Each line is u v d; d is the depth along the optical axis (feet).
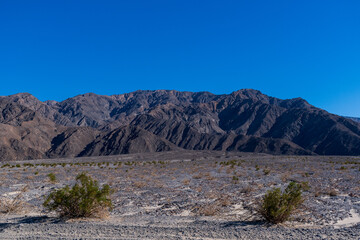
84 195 42.14
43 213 47.09
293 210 44.55
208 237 30.01
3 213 46.70
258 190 73.10
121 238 29.55
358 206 53.06
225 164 211.00
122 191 74.69
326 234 30.45
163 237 29.81
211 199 61.36
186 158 415.03
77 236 30.53
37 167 220.02
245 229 33.37
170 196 66.13
